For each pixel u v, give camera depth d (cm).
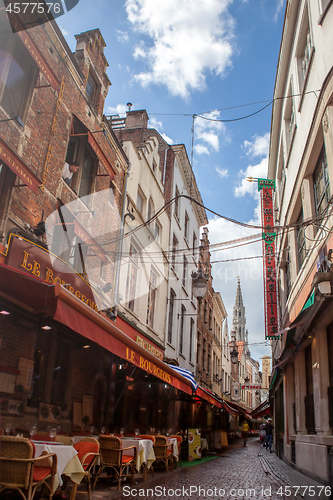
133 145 1405
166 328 1730
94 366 1003
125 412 1246
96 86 1122
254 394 7031
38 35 788
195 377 2302
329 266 708
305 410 1062
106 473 709
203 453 1552
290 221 1314
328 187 855
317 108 829
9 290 547
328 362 862
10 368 662
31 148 753
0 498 449
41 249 711
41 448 455
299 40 1105
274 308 1526
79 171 970
